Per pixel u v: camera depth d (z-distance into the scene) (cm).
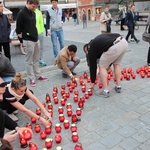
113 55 438
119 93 494
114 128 358
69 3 4172
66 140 331
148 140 323
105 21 1184
